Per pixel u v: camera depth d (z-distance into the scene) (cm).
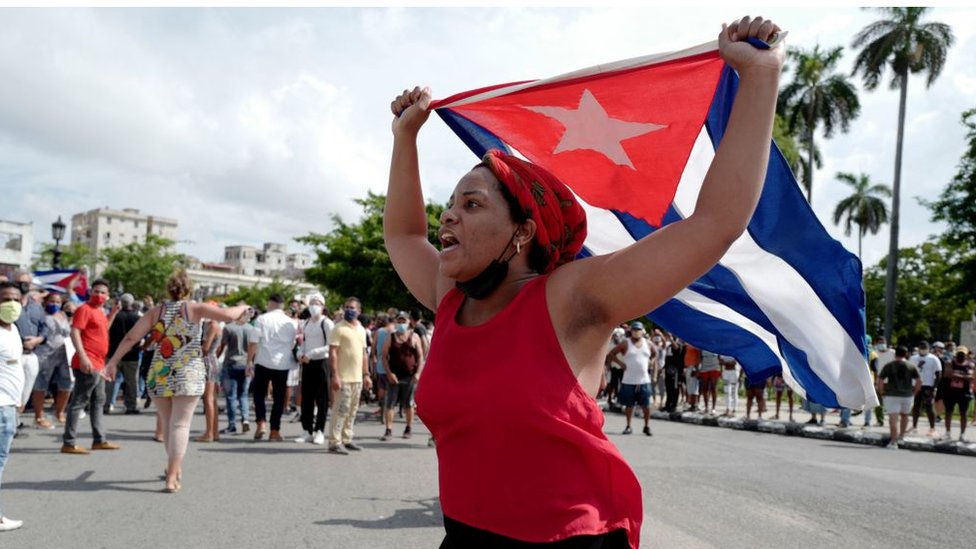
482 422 140
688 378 1700
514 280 157
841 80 3825
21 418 1127
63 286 1805
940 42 3189
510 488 139
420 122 213
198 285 10506
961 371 1267
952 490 779
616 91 201
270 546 485
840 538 554
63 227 2186
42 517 544
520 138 221
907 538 562
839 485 780
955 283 3134
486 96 201
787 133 3891
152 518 547
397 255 206
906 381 1205
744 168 136
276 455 850
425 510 596
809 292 240
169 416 649
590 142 211
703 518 598
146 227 12419
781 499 688
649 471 822
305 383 976
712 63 189
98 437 846
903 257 5162
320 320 975
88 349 821
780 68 141
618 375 1739
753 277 246
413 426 1229
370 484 697
